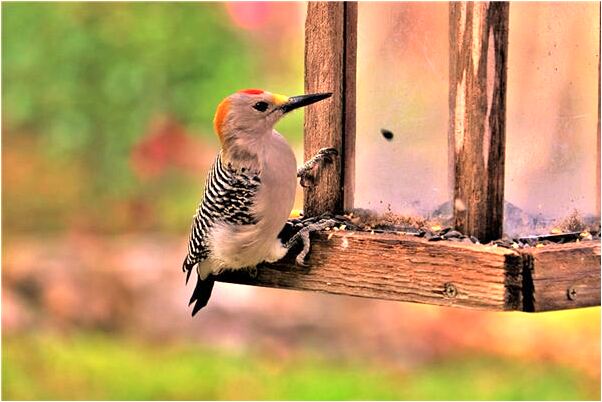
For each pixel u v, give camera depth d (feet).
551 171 26.04
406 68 26.55
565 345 47.16
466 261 24.56
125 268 52.90
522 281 23.81
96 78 53.42
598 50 26.63
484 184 25.00
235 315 50.26
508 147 25.32
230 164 28.19
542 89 25.77
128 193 57.26
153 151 54.75
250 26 52.75
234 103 28.07
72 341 47.85
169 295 51.72
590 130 26.68
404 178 26.86
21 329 48.26
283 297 51.39
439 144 26.03
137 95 53.01
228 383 43.42
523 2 25.27
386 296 26.23
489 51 24.63
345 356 46.91
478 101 24.80
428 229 26.43
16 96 53.72
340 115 28.09
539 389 43.11
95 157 55.62
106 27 52.95
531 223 25.79
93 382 43.50
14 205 59.77
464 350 47.52
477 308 24.41
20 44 53.26
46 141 58.49
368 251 26.55
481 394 42.42
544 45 25.70
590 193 26.86
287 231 28.63
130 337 48.91
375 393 42.22
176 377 44.09
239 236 28.30
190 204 57.41
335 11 27.81
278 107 27.78
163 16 53.11
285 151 28.14
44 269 52.29
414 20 26.25
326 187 28.43
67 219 59.06
